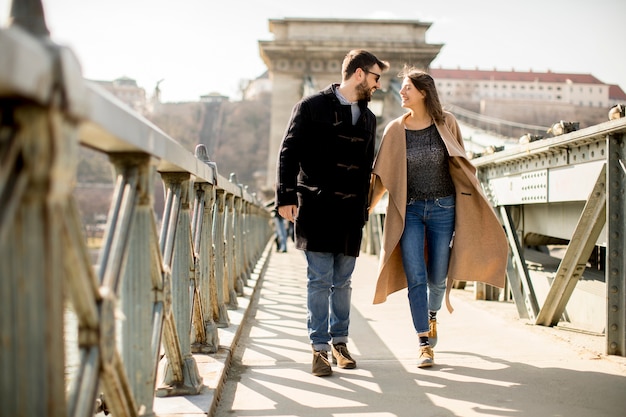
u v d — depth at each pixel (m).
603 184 3.43
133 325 1.82
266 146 100.06
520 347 3.71
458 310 5.12
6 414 1.09
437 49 39.47
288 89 39.88
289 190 3.19
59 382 1.13
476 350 3.65
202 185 3.43
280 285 7.30
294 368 3.27
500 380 2.99
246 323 4.64
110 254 1.52
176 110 107.12
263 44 39.19
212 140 101.31
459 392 2.80
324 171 3.19
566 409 2.54
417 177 3.40
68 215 1.18
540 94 114.44
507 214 5.00
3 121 1.03
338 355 3.30
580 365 3.25
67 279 1.25
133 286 1.82
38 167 1.05
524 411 2.52
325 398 2.72
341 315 3.34
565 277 4.07
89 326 1.35
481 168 5.54
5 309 1.08
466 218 3.40
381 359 3.48
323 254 3.20
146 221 1.79
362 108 3.27
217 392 2.59
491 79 113.88
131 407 1.64
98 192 48.91
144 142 1.62
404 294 6.37
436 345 3.81
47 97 1.01
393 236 3.39
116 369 1.51
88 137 1.41
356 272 9.02
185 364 2.50
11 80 0.88
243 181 92.38
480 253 3.38
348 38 40.44
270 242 19.92
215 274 3.84
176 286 2.53
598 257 5.45
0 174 0.99
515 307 5.24
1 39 0.85
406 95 3.43
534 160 4.40
